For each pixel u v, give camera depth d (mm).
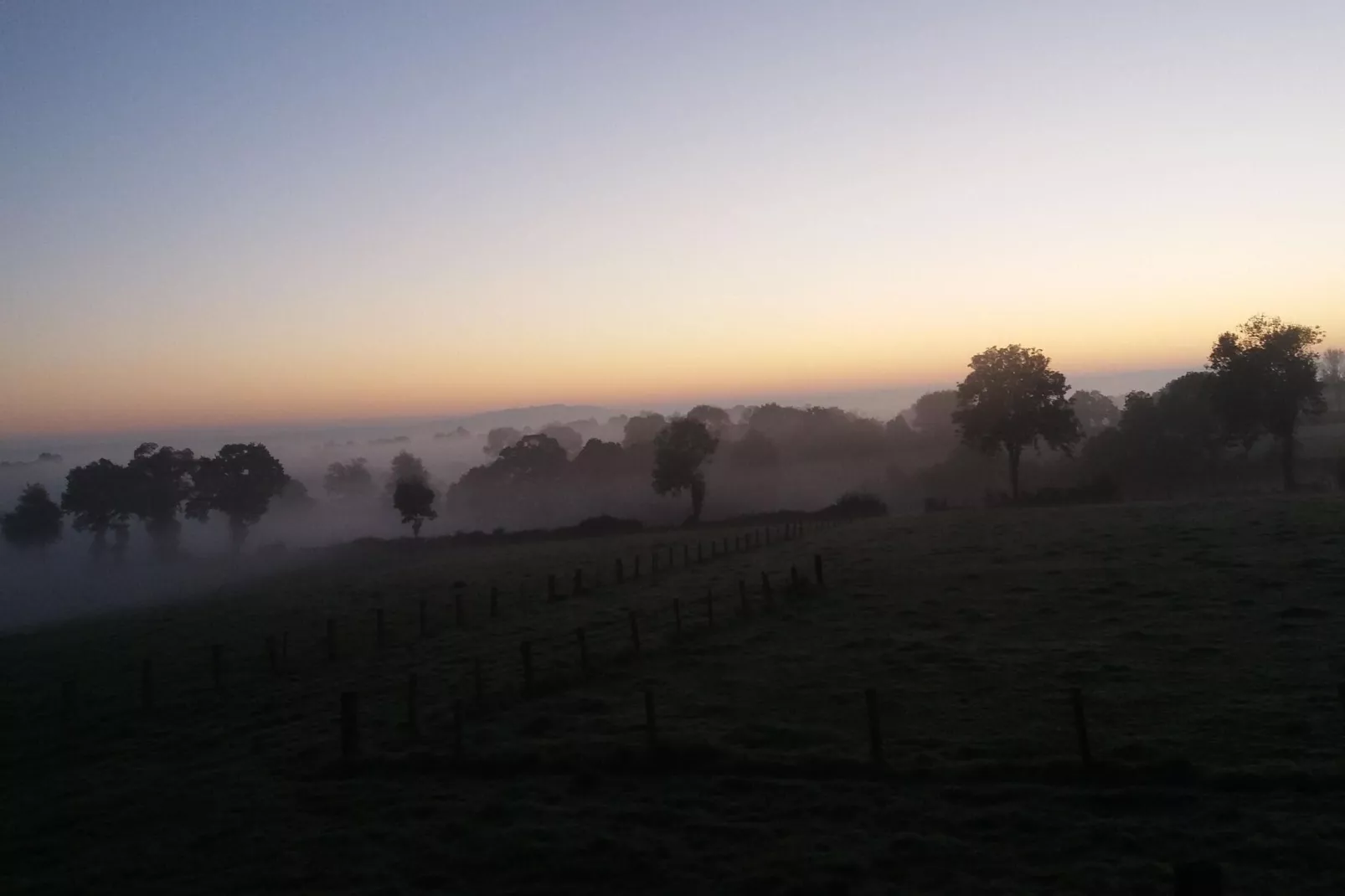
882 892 10273
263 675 26531
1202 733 14836
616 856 11594
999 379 78062
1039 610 26312
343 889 11297
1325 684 17156
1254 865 10289
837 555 43531
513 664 24312
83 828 14422
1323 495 55094
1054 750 14445
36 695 27109
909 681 19625
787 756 14852
